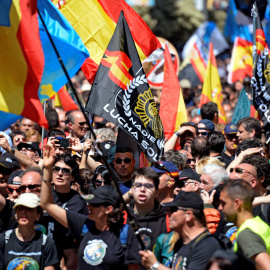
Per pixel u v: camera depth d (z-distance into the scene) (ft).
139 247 61.31
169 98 105.09
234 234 66.08
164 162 73.36
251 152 81.35
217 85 134.10
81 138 115.75
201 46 197.88
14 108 63.98
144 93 80.48
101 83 79.05
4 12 64.85
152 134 80.43
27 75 64.59
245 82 140.67
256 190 71.41
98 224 62.08
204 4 396.57
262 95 101.45
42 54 65.10
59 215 63.77
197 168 80.64
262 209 70.08
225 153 101.91
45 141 106.42
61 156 76.38
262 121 101.55
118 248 61.16
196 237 55.98
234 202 56.29
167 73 106.11
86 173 82.79
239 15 176.96
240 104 120.67
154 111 80.94
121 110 78.84
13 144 119.24
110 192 62.08
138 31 95.55
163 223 65.57
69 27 80.12
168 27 383.65
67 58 79.41
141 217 65.98
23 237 64.18
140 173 66.39
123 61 79.97
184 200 56.54
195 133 98.12
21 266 63.00
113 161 87.35
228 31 242.58
